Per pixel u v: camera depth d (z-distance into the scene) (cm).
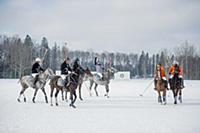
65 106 1662
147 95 2456
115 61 11088
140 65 11088
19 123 1126
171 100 2028
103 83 2206
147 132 970
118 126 1066
